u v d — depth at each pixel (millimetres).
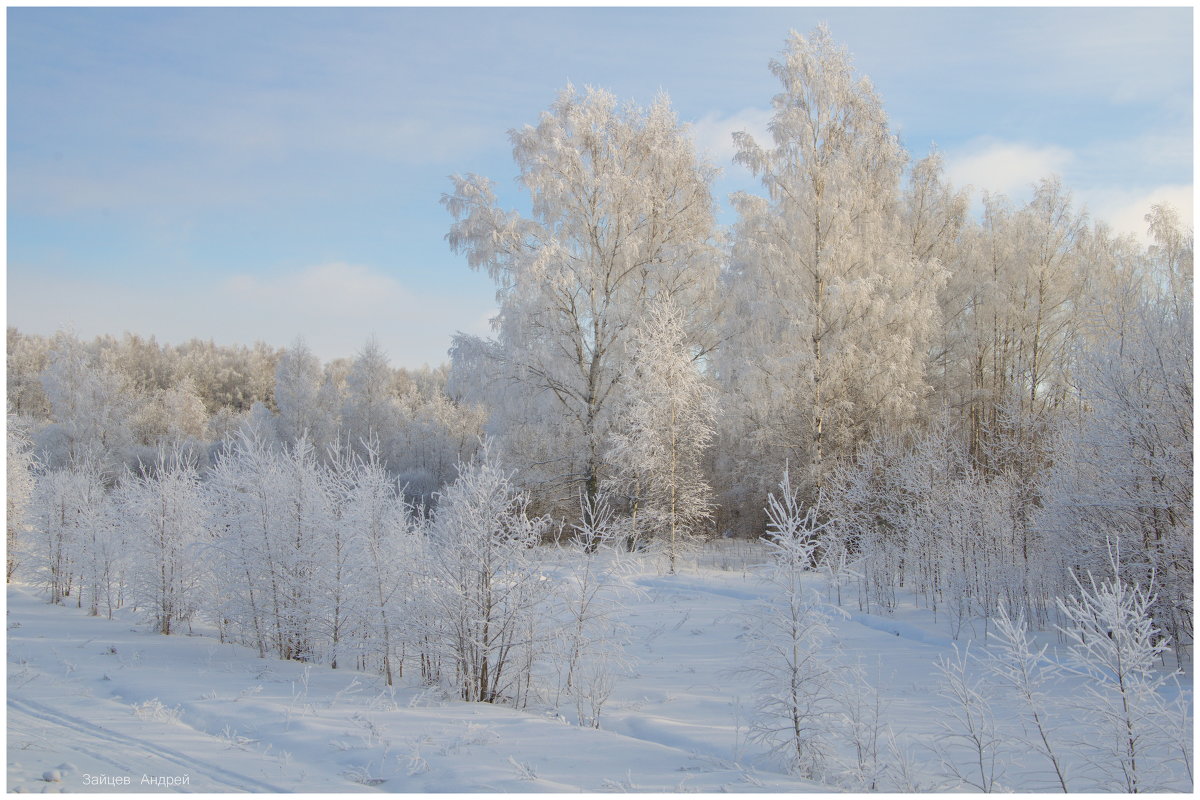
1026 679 4953
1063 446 11484
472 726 5820
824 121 20219
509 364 20406
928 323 20406
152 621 10656
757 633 5770
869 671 8461
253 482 9461
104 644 8828
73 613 11539
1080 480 10227
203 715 5977
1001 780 4875
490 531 7477
